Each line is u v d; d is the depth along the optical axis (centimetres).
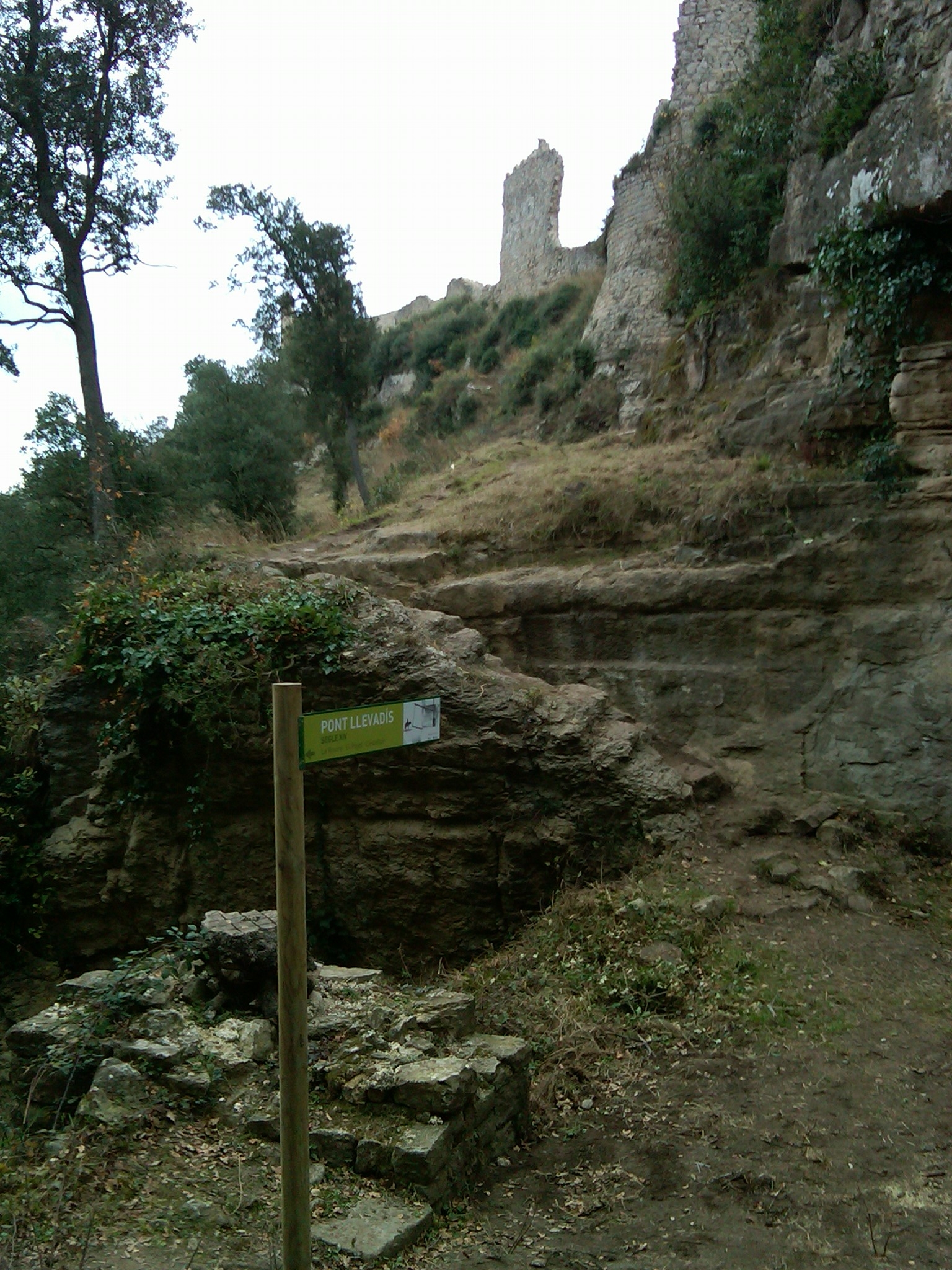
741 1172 445
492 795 820
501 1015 596
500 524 1156
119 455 1852
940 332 910
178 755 912
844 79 1051
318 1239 376
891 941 677
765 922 696
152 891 922
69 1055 509
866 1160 453
